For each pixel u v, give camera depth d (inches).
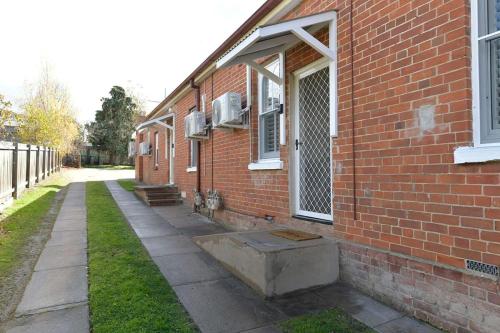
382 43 146.9
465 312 113.7
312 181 204.2
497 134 110.8
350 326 124.8
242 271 170.4
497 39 112.0
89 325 126.1
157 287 160.4
